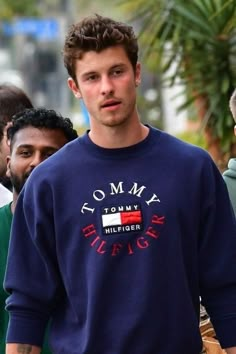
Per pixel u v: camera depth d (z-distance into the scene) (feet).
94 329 27.07
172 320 27.07
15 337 28.17
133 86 27.32
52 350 28.32
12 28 186.50
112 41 26.99
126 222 26.99
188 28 56.34
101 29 27.02
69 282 27.43
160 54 57.00
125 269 26.96
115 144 27.37
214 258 27.91
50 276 27.94
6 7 185.06
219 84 56.29
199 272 27.99
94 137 27.55
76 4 203.82
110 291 26.99
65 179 27.50
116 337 26.94
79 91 27.76
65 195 27.43
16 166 32.99
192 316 27.45
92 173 27.40
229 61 56.59
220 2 55.42
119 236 26.96
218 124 54.95
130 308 26.89
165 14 56.70
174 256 27.07
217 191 27.94
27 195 27.91
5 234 31.81
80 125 118.62
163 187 27.20
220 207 27.96
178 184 27.27
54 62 225.15
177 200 27.17
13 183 33.04
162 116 94.43
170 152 27.55
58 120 33.27
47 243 27.84
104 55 26.99
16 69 230.89
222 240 27.94
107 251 26.96
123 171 27.32
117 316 26.96
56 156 27.81
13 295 28.27
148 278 26.86
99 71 27.04
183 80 57.31
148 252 26.89
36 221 27.71
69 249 27.37
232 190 33.27
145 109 93.86
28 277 28.14
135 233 26.96
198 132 57.26
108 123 27.07
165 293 27.02
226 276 27.86
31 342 28.17
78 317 27.43
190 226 27.35
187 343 27.32
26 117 33.14
